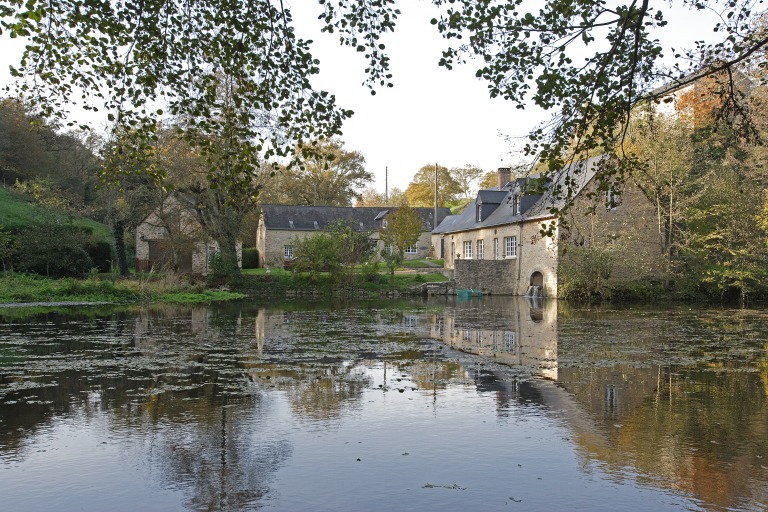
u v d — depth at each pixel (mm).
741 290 29781
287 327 15984
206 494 4469
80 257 32375
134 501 4352
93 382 8273
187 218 34375
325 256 34344
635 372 9234
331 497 4418
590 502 4340
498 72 7328
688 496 4445
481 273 36094
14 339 12867
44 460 5156
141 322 16969
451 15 7117
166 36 6945
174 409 6816
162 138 28078
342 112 7289
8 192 41844
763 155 25953
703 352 11422
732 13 7055
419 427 6160
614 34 6848
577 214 29984
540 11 7039
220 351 11289
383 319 18938
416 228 42938
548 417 6559
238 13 6891
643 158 28500
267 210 52531
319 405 7035
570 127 7277
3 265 29469
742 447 5547
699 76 6910
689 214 30344
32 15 6180
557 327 16391
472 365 9805
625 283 30391
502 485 4648
